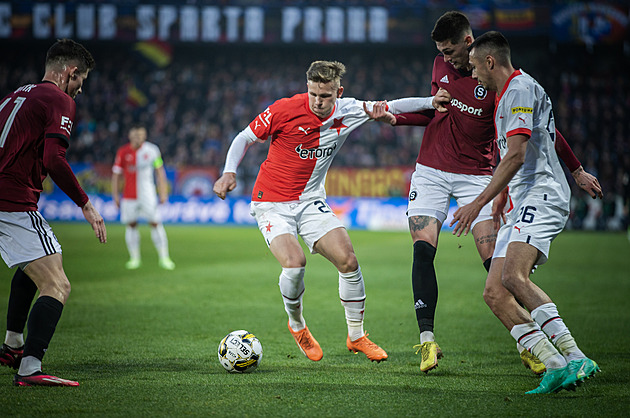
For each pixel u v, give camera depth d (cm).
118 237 4103
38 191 1009
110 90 6781
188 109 6719
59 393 900
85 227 4931
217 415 805
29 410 815
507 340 1388
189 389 935
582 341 1370
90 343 1289
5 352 1034
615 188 5538
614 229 5438
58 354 1184
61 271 988
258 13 6425
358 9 6378
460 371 1095
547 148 986
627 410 845
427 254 1165
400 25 6381
